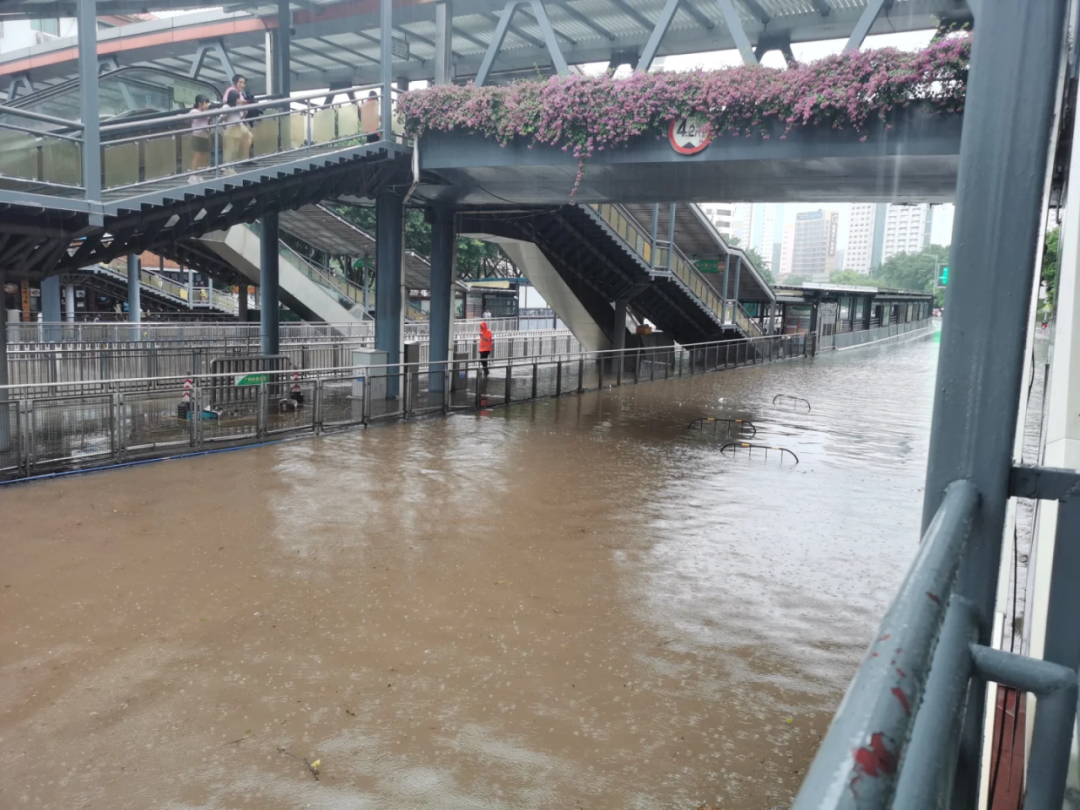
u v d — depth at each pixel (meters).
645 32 15.99
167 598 6.12
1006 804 2.10
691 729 4.50
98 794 3.79
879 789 0.58
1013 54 1.15
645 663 5.29
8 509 8.25
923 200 15.34
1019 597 3.77
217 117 14.07
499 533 7.99
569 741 4.34
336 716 4.52
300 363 19.28
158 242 12.63
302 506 8.70
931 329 58.06
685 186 15.27
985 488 1.22
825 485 10.62
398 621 5.83
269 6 16.58
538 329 38.78
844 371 28.55
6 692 4.70
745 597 6.52
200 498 8.88
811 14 14.17
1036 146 1.15
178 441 11.13
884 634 0.79
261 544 7.41
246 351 19.33
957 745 0.81
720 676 5.15
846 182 14.13
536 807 3.78
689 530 8.31
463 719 4.53
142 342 18.09
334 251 32.53
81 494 8.88
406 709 4.62
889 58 10.94
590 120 12.98
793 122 11.64
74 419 10.00
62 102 14.50
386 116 14.38
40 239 10.48
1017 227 1.17
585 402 18.31
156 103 15.55
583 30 16.30
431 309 18.31
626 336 28.44
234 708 4.58
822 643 5.70
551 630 5.76
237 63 20.92
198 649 5.30
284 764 4.06
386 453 11.62
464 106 13.86
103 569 6.68
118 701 4.62
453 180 15.72
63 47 21.47
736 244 30.50
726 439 13.95
